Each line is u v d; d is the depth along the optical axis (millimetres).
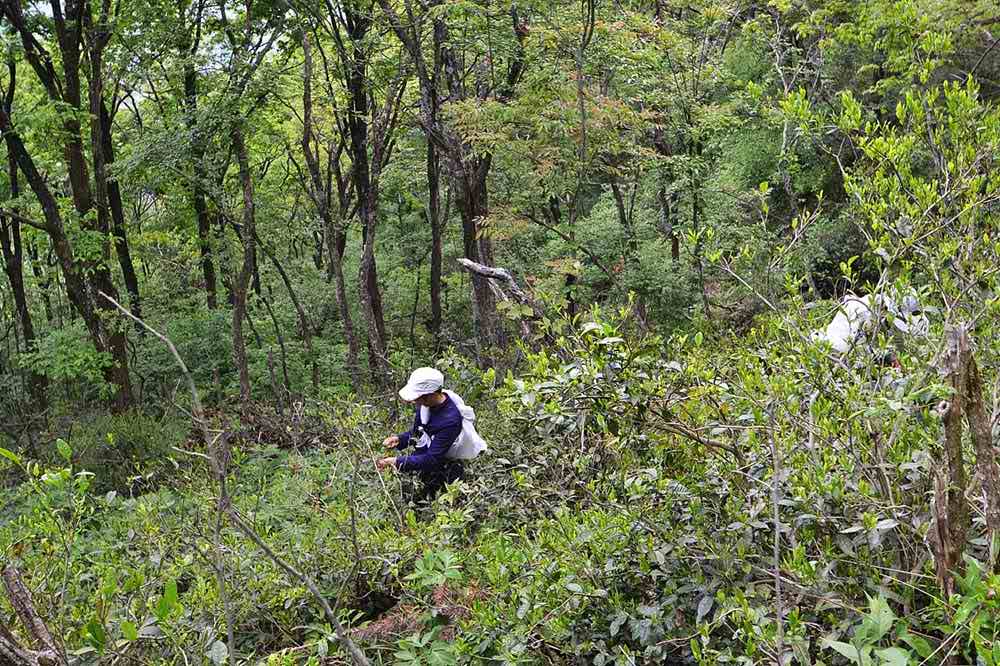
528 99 11656
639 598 3203
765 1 15234
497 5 11867
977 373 2395
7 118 13508
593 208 17984
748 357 3387
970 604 2137
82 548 3949
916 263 3406
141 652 3322
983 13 10836
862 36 7266
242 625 3857
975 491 2750
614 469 3666
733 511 2963
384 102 15453
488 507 4562
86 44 15062
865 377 3045
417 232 21109
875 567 2607
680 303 12539
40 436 13500
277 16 14125
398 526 4746
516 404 3596
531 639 3113
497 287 4867
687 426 3189
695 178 13945
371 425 6254
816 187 13469
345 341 18812
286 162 23000
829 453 2902
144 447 10789
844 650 2158
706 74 15031
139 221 19156
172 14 14688
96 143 14695
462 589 3727
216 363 16969
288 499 5934
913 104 3609
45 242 17656
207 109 13930
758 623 2520
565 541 3367
